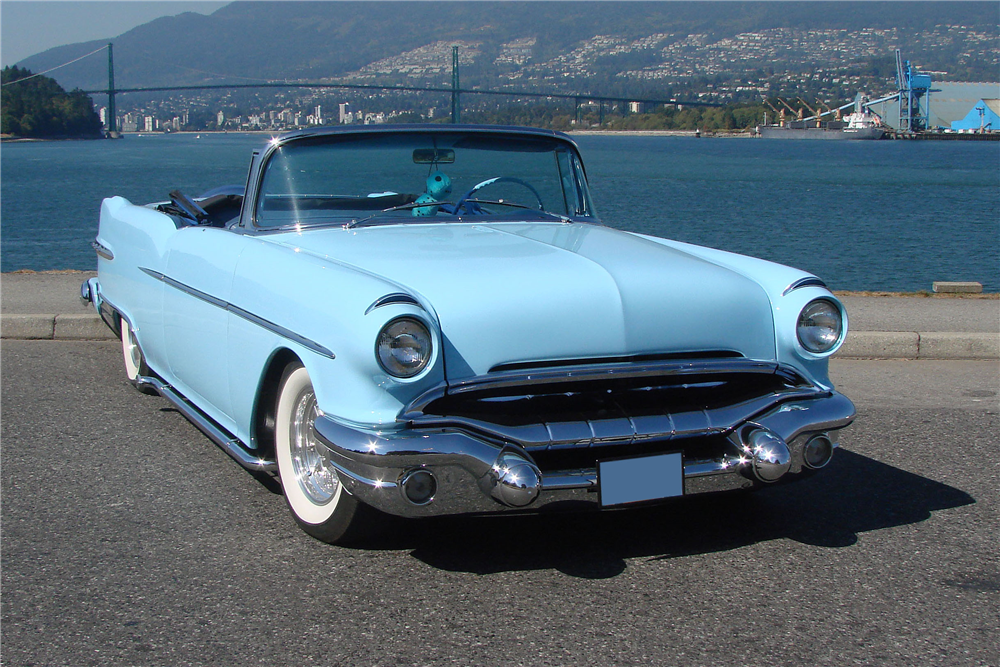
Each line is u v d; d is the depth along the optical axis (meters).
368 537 2.94
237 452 3.34
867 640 2.38
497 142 3.93
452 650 2.32
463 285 2.72
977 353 6.14
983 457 3.99
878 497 3.49
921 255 22.53
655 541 3.04
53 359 5.80
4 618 2.49
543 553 2.94
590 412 2.70
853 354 6.20
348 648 2.33
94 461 3.82
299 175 3.61
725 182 53.56
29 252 21.50
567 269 2.88
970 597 2.63
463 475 2.54
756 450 2.74
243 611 2.53
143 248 4.22
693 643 2.36
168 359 4.01
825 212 34.72
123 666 2.25
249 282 3.11
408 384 2.52
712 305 2.87
